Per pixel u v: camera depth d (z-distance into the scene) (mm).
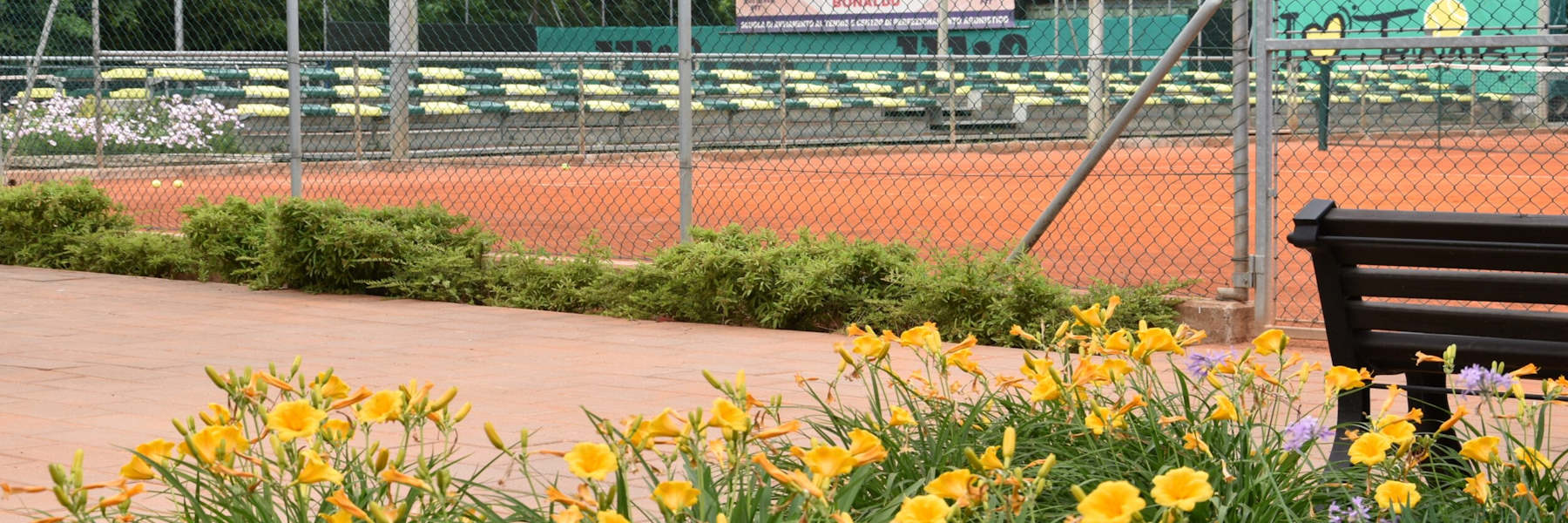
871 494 3066
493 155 23188
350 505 2252
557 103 24312
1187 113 27844
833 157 24938
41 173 18344
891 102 27141
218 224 9094
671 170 22453
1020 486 2266
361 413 2490
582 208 15656
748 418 2377
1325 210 3414
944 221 14273
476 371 6035
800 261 7426
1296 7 21734
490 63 27047
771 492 2801
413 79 26125
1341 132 23828
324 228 8617
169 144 21125
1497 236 3244
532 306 8094
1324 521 2832
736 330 7195
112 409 5230
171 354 6484
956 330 6816
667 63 28484
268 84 24203
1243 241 6770
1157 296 6859
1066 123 27609
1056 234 12609
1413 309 3402
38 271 9789
